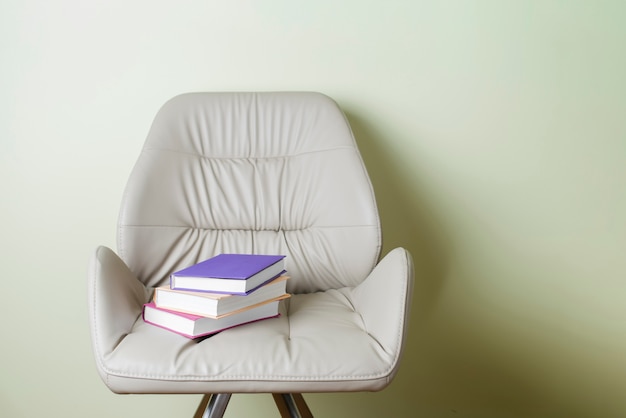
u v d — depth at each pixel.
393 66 1.72
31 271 1.68
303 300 1.31
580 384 1.80
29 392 1.71
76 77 1.66
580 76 1.75
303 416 1.31
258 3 1.68
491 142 1.75
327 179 1.44
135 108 1.68
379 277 1.18
